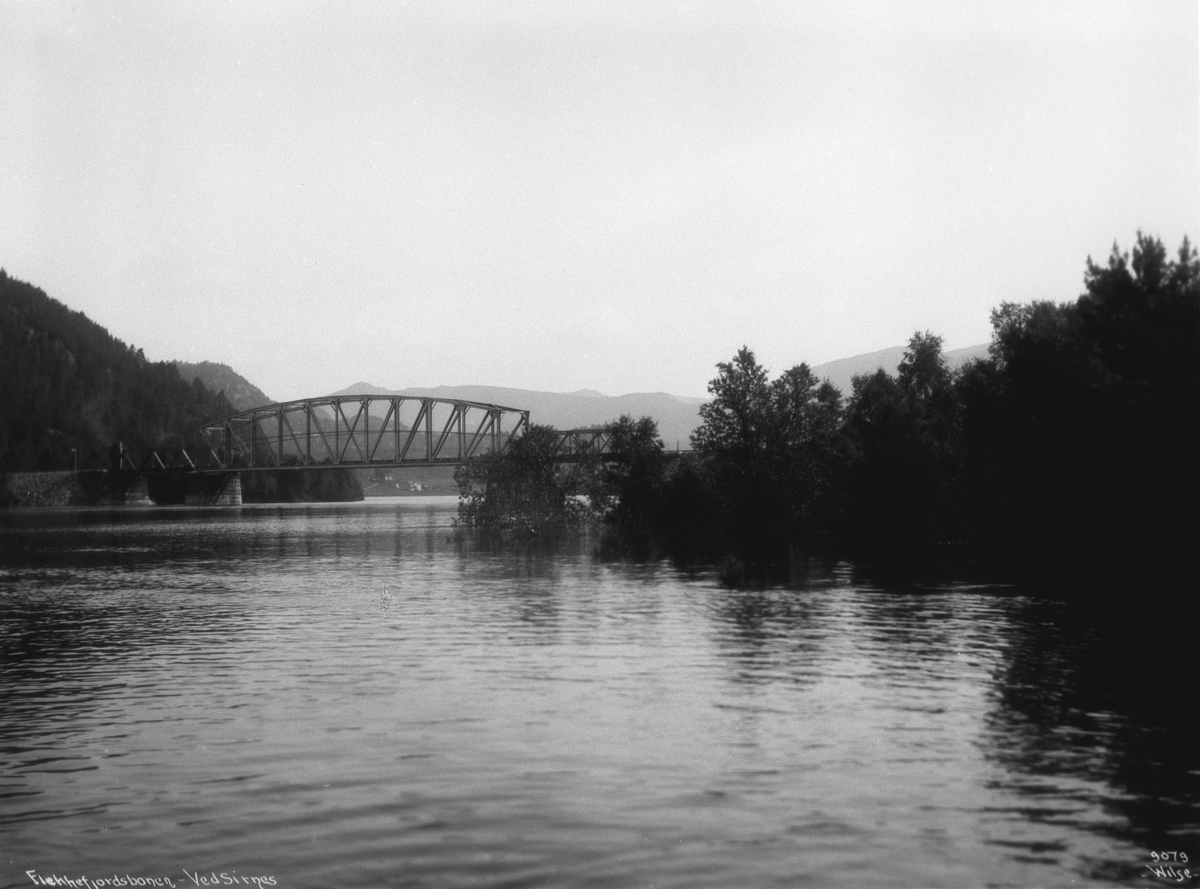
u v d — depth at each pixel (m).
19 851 16.62
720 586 54.62
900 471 93.00
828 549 81.75
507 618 42.47
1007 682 28.31
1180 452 51.59
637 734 22.81
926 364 110.88
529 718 24.30
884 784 19.42
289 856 16.30
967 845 16.66
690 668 30.58
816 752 21.39
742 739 22.39
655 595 50.69
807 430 98.38
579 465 109.44
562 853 16.31
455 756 21.22
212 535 127.56
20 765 20.95
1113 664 31.09
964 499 92.75
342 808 18.28
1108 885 15.34
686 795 18.83
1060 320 70.62
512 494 108.69
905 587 52.94
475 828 17.31
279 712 25.27
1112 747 21.80
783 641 35.56
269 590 57.03
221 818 17.89
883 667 30.62
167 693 27.80
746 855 16.25
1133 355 53.59
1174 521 52.19
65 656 34.22
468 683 28.55
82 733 23.45
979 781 19.58
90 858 16.31
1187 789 19.17
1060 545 63.41
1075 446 56.91
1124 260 55.09
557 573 64.38
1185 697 26.36
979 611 43.28
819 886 15.23
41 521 183.12
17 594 56.19
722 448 97.12
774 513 95.81
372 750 21.70
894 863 16.00
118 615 45.75
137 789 19.41
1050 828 17.36
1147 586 51.69
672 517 94.56
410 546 97.38
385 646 35.38
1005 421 73.44
